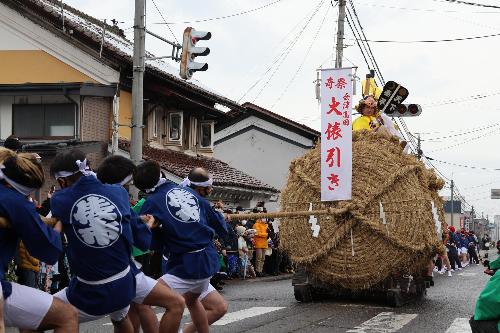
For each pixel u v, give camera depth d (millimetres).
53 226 4855
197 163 23391
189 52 13320
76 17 23531
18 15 18344
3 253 4379
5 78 18516
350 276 10938
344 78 10875
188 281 6203
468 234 36125
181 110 23031
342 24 21078
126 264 5074
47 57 18453
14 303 4371
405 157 11133
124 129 19062
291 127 32000
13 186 4406
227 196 24547
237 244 17016
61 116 17625
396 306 11086
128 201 5254
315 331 8547
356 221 10820
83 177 5016
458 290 15453
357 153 11094
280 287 15164
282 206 11508
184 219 6223
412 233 10641
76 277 5023
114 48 18312
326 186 10859
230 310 10602
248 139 32625
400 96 14617
